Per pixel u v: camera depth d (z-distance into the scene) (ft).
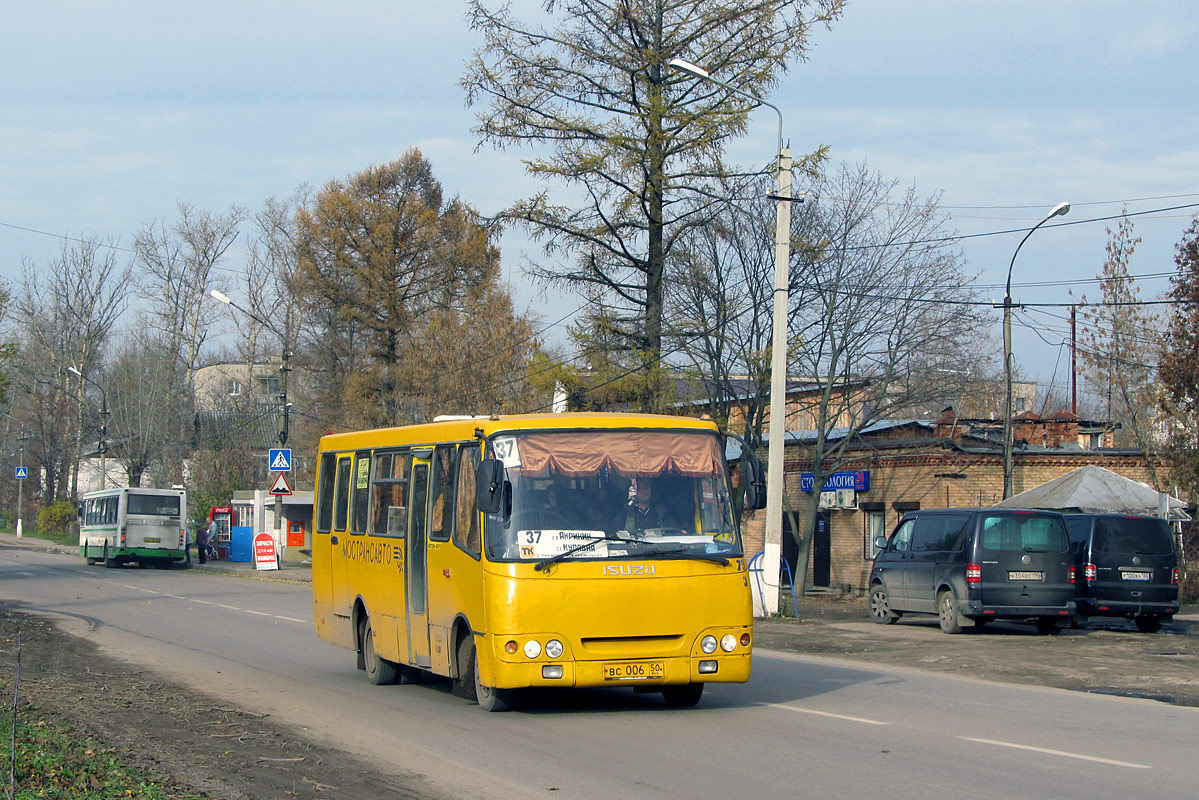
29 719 34.58
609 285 100.48
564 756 30.04
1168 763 28.84
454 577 37.24
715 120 92.68
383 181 171.53
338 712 38.17
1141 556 68.54
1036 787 25.95
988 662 52.70
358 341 183.11
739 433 111.86
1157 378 104.78
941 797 24.99
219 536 175.63
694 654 34.50
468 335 119.44
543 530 34.45
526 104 95.96
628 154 94.48
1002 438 111.75
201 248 215.31
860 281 93.56
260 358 226.38
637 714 37.06
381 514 45.06
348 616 48.39
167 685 44.86
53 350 225.97
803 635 65.62
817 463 97.55
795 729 34.04
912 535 71.67
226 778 27.73
